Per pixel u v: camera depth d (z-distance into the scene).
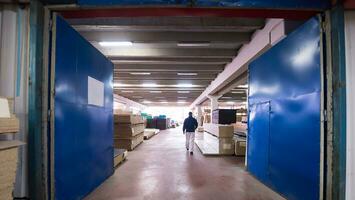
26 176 2.92
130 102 23.69
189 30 5.55
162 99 23.86
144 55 7.03
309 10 3.08
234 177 5.28
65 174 3.28
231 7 3.00
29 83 2.86
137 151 9.07
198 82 12.63
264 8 3.03
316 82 3.17
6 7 3.09
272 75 4.55
